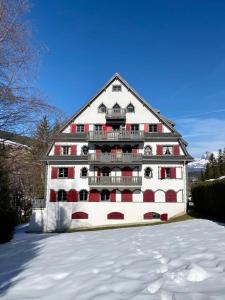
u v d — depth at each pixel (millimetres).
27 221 49656
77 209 39312
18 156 12711
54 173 40062
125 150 40500
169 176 39250
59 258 9781
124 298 5613
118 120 40656
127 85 41156
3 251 12688
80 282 6867
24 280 7504
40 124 11352
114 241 13078
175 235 14570
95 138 39656
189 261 7941
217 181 25734
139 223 37781
